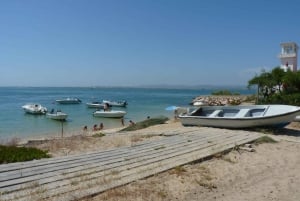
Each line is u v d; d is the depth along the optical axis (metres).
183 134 14.13
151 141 12.21
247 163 9.55
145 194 6.61
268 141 12.94
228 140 12.41
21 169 7.90
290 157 10.54
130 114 45.81
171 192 6.86
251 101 44.69
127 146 11.28
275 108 18.00
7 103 69.50
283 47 37.78
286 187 7.57
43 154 10.27
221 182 7.73
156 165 8.52
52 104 66.56
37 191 6.32
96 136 16.06
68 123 35.91
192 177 7.89
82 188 6.61
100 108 56.25
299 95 24.50
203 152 10.12
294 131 16.78
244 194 7.03
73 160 8.96
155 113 47.16
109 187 6.74
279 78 29.33
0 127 32.53
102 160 8.98
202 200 6.57
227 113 19.58
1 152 9.70
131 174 7.71
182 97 106.88
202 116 18.55
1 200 5.81
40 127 32.41
